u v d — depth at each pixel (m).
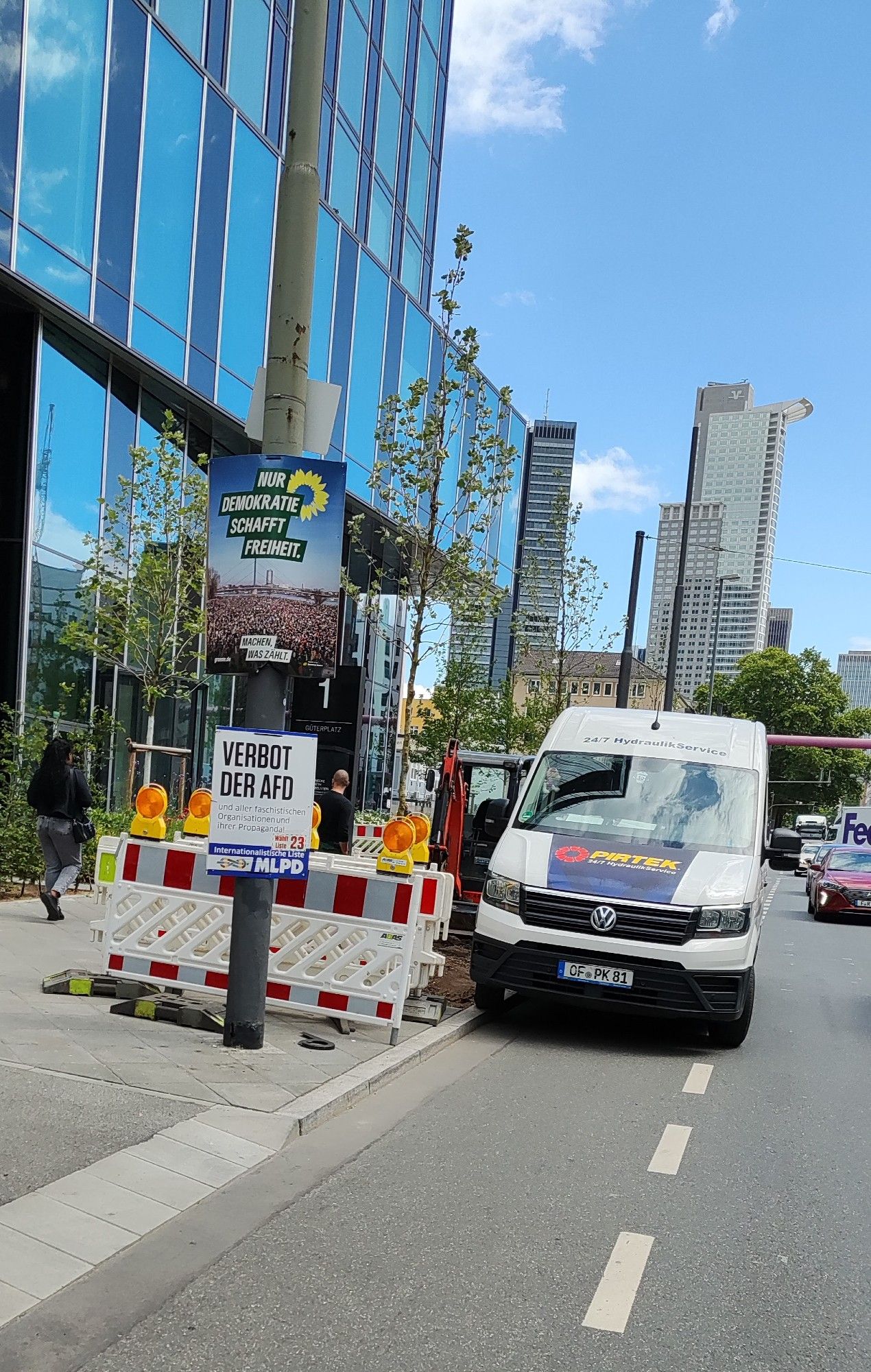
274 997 7.78
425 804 20.02
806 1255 4.55
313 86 7.04
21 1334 3.36
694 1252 4.50
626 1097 7.07
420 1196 4.88
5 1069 5.86
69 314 16.84
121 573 18.30
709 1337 3.75
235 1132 5.36
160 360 19.42
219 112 20.88
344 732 14.33
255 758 6.80
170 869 8.03
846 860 26.64
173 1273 3.88
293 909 7.79
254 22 22.16
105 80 17.33
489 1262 4.22
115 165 17.77
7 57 15.05
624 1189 5.23
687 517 27.30
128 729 20.50
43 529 17.48
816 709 96.56
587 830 9.62
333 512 6.98
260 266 22.81
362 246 27.73
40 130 15.84
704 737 10.53
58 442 17.77
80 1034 6.74
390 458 13.41
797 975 14.11
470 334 12.99
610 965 8.44
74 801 11.59
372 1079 6.58
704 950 8.36
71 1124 5.12
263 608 7.00
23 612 16.97
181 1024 7.32
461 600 13.45
